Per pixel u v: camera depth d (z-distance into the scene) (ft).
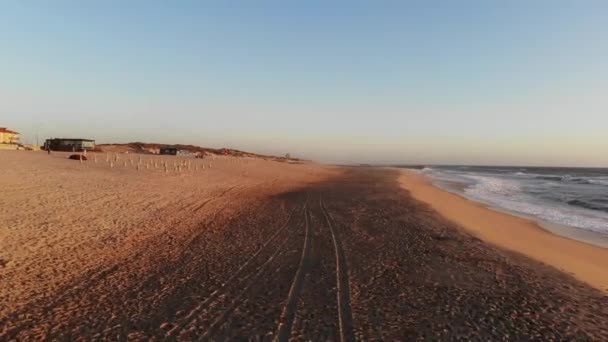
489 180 178.09
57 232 35.55
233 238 39.60
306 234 42.22
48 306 21.81
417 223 50.24
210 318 20.93
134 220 43.65
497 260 33.96
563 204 85.51
